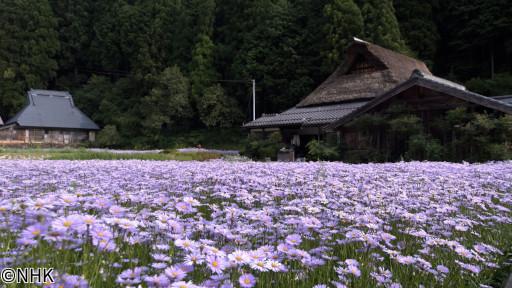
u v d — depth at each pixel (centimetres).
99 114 4284
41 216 154
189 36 4244
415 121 1271
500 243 281
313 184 477
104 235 165
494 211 365
